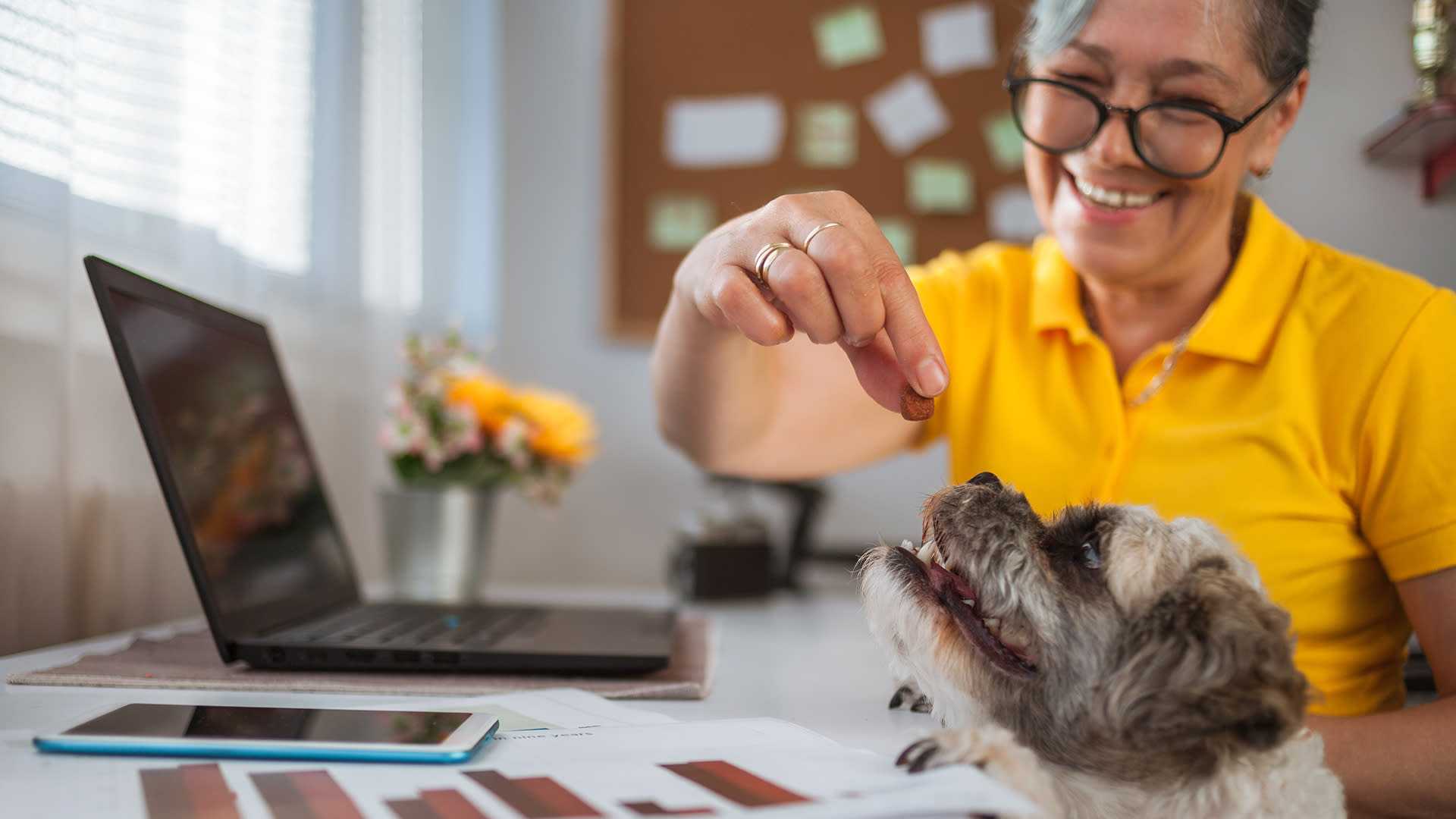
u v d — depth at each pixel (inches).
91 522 45.5
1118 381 44.3
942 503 32.0
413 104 85.6
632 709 28.6
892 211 94.9
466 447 59.1
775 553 86.1
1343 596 37.3
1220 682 24.5
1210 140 36.4
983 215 94.2
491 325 94.9
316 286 69.9
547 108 98.1
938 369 25.2
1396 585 36.5
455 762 21.8
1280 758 25.9
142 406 33.3
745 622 58.8
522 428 60.3
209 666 34.9
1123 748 26.4
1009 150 94.1
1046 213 42.4
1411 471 35.4
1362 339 37.7
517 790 19.7
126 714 24.9
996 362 45.6
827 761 22.2
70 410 42.5
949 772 20.0
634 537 96.1
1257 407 38.6
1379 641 38.1
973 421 46.0
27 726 25.4
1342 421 37.1
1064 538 30.5
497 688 32.4
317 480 49.7
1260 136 38.8
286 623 39.0
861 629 55.9
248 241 60.8
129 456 47.8
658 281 96.8
